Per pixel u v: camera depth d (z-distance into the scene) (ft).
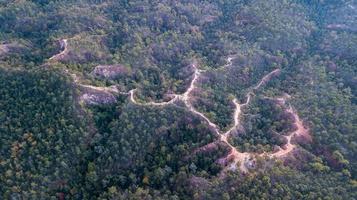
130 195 493.36
